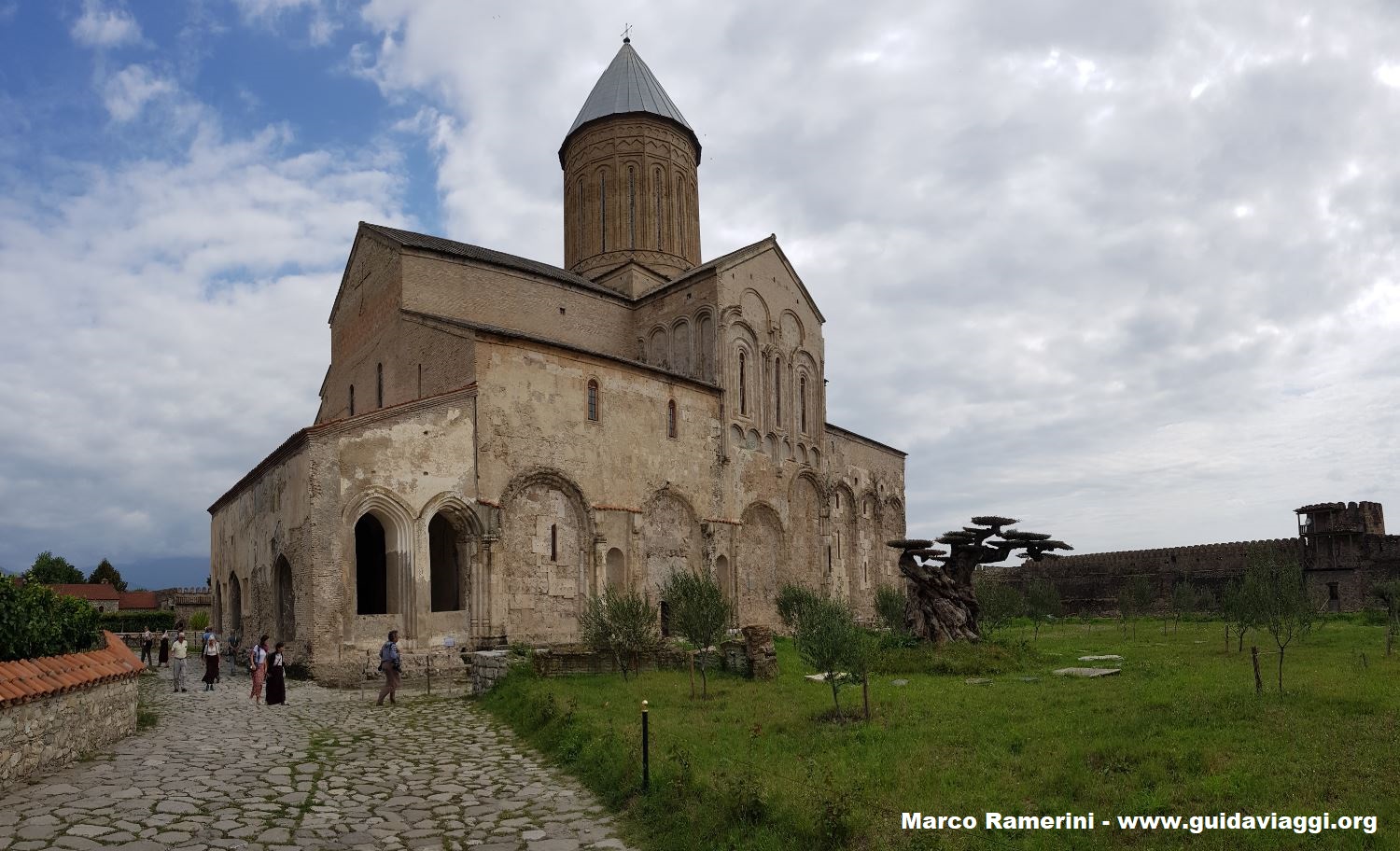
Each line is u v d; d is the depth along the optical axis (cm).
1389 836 819
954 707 1581
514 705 1877
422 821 1135
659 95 4722
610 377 3453
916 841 871
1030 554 2861
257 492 3272
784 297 4450
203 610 6762
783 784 1093
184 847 977
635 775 1238
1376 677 1738
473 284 3641
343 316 4106
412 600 2714
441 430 2870
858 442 5184
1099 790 1011
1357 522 5109
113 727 1541
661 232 4597
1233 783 992
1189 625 4228
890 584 5341
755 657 2234
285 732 1711
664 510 3628
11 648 1333
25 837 970
